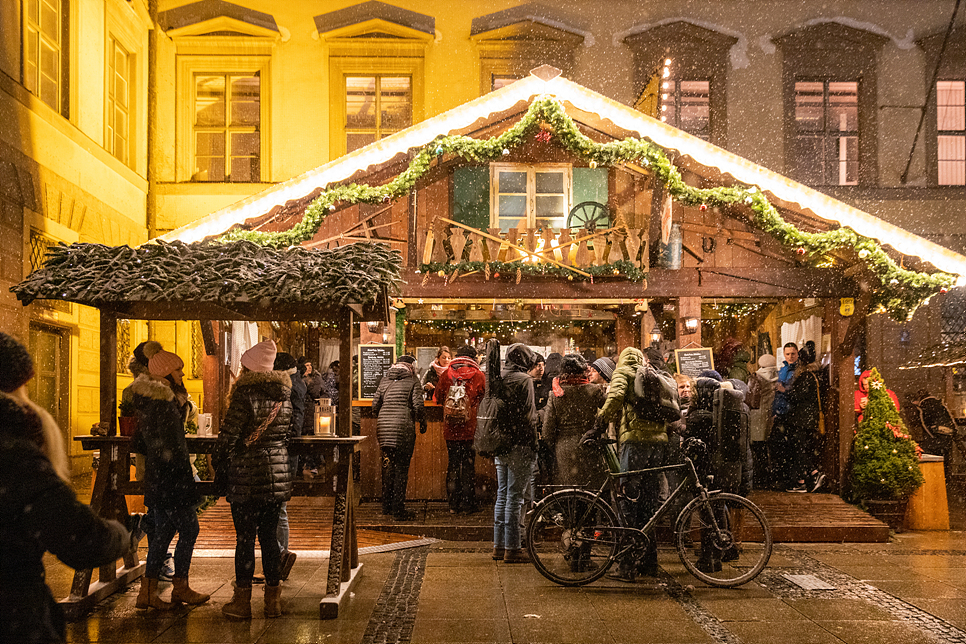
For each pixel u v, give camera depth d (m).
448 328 14.20
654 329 11.18
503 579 6.43
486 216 9.82
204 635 4.87
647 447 6.51
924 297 9.35
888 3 15.67
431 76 15.71
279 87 15.57
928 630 5.07
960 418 12.29
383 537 7.99
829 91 15.72
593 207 9.85
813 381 9.70
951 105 15.54
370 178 9.51
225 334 9.56
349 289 5.34
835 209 9.23
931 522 9.02
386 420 8.41
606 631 5.02
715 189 9.30
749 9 15.73
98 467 5.77
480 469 9.48
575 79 15.73
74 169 11.86
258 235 9.09
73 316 11.75
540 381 8.79
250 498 5.07
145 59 15.16
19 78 10.34
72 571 6.52
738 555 7.04
